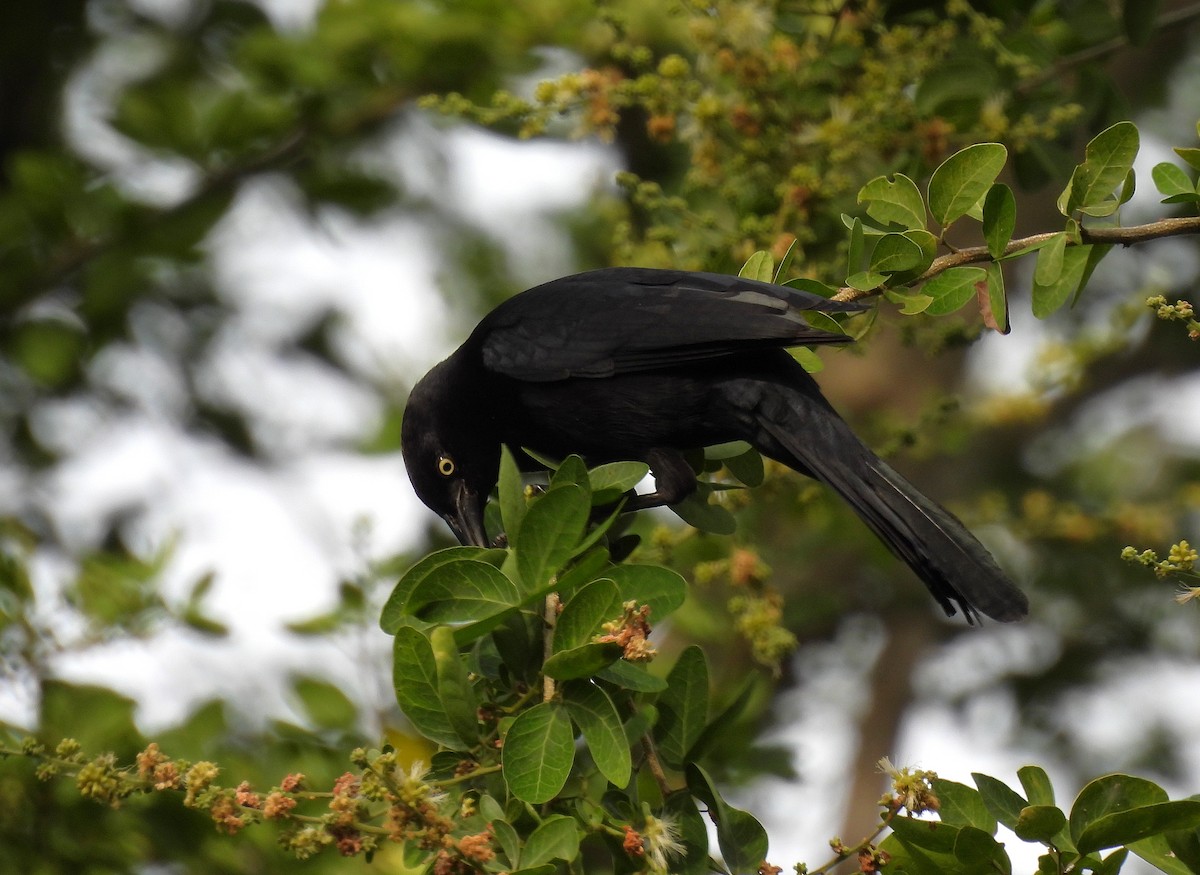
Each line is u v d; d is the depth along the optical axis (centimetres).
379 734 1084
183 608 1090
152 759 645
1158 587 1581
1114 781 657
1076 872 659
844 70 1055
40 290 1402
